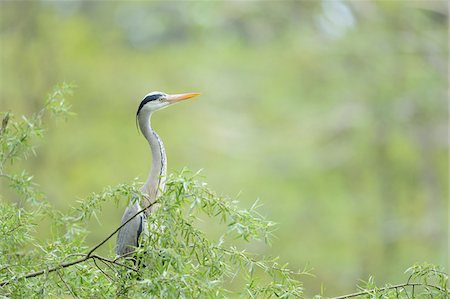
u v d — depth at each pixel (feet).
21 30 68.44
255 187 69.62
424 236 70.85
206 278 17.24
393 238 70.85
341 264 68.85
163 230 17.57
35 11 69.15
